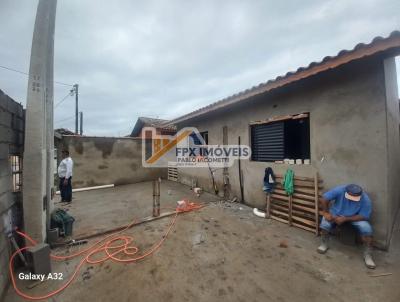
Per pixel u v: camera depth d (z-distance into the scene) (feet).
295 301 6.80
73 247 10.82
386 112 9.44
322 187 12.02
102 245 11.03
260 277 8.12
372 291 7.17
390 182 10.44
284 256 9.64
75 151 27.07
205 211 16.61
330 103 11.50
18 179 9.82
